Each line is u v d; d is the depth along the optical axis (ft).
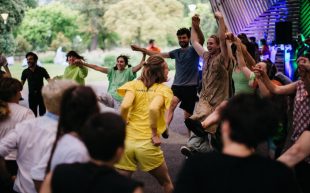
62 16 194.80
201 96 24.72
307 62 16.05
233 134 9.44
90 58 170.40
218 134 21.45
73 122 12.03
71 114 12.01
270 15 72.43
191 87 33.65
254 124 9.32
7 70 37.19
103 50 193.88
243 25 74.74
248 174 9.23
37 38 194.39
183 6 197.57
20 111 17.30
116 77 33.88
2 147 14.12
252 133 9.32
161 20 188.34
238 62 23.44
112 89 33.65
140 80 19.20
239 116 9.38
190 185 9.50
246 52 24.02
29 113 17.40
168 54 34.22
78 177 9.52
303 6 68.44
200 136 23.27
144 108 18.85
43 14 195.31
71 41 197.06
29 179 14.16
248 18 74.74
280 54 63.41
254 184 9.16
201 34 27.94
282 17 71.26
